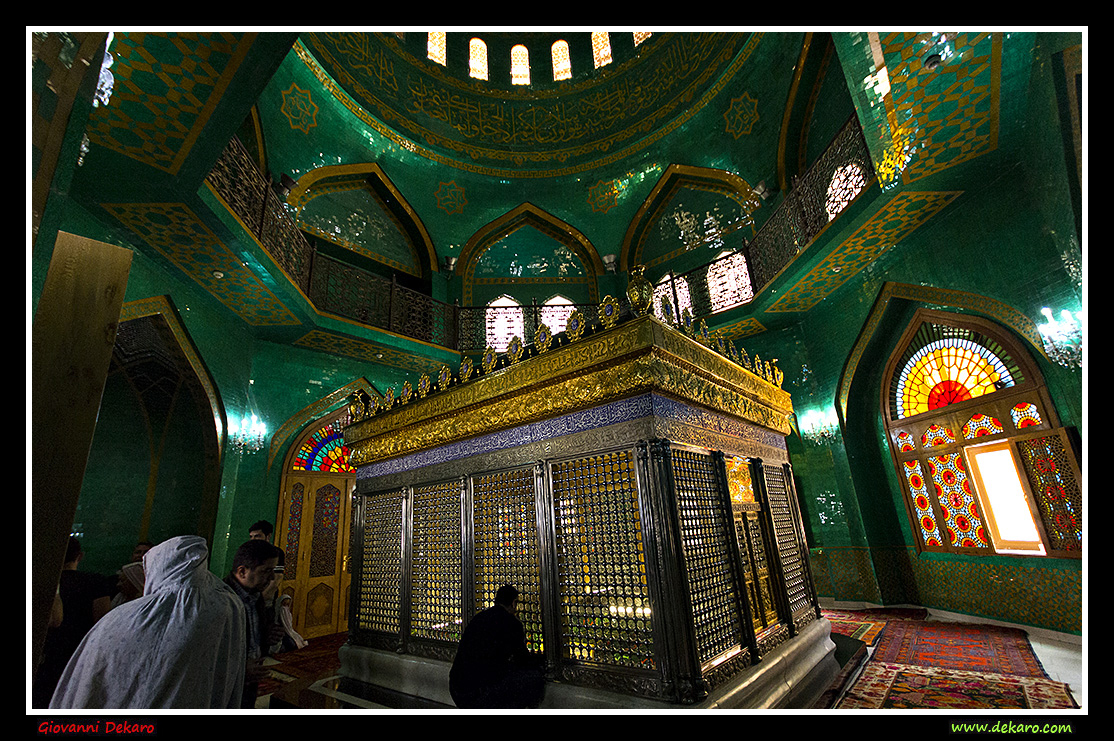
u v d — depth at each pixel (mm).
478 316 10078
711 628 2773
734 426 3770
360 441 4730
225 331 6875
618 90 10883
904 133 4492
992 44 3729
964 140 4555
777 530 4004
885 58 3914
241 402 7020
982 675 3688
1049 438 4961
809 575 4191
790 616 3527
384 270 9852
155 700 1275
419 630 3826
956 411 5969
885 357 6914
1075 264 4117
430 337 9398
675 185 10234
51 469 1181
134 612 1390
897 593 6680
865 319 6848
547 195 10922
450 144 10531
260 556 2305
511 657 2750
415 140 10078
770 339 8406
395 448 4340
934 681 3564
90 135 4129
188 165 4492
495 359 3654
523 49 11766
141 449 6438
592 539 2986
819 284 6996
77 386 1271
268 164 7699
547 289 10922
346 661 4223
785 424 4578
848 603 6926
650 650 2633
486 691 2549
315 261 7754
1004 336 5301
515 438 3459
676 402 3104
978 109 4258
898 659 4262
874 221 5633
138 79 3750
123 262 1441
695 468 3105
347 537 8047
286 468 7555
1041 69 3865
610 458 2982
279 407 7535
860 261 6441
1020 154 4680
